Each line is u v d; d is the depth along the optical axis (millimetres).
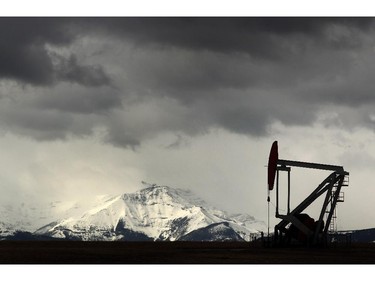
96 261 90625
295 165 110812
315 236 110812
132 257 96625
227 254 101688
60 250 116688
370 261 90625
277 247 112562
